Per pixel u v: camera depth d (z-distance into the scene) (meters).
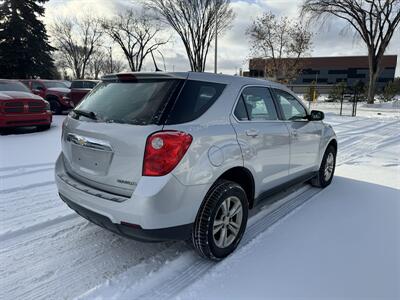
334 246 3.03
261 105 3.30
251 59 27.69
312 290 2.40
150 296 2.32
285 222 3.54
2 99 8.44
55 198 4.18
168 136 2.28
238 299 2.29
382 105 25.84
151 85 2.65
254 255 2.86
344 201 4.20
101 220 2.47
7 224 3.38
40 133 9.13
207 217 2.54
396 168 5.96
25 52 37.59
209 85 2.77
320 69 68.19
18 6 37.59
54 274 2.56
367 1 26.31
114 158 2.41
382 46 26.56
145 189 2.24
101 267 2.67
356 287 2.44
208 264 2.73
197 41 25.58
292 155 3.71
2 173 5.22
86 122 2.71
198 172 2.42
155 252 2.91
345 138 9.57
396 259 2.82
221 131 2.64
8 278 2.50
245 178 3.03
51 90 13.95
